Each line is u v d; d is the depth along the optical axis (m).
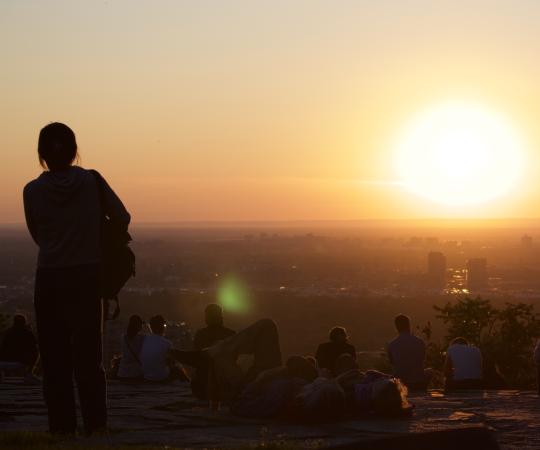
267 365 11.37
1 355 17.34
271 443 7.73
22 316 17.50
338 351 14.31
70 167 8.17
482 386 16.61
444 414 11.19
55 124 8.16
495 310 25.19
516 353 24.12
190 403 12.39
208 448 7.93
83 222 8.11
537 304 105.19
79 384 8.27
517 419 10.74
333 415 10.25
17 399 12.84
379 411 10.66
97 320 8.20
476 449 4.80
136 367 17.47
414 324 87.56
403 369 16.16
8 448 7.45
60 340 8.26
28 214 8.15
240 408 10.70
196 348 13.38
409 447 4.80
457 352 16.59
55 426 8.34
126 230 8.27
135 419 10.57
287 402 10.45
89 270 8.12
